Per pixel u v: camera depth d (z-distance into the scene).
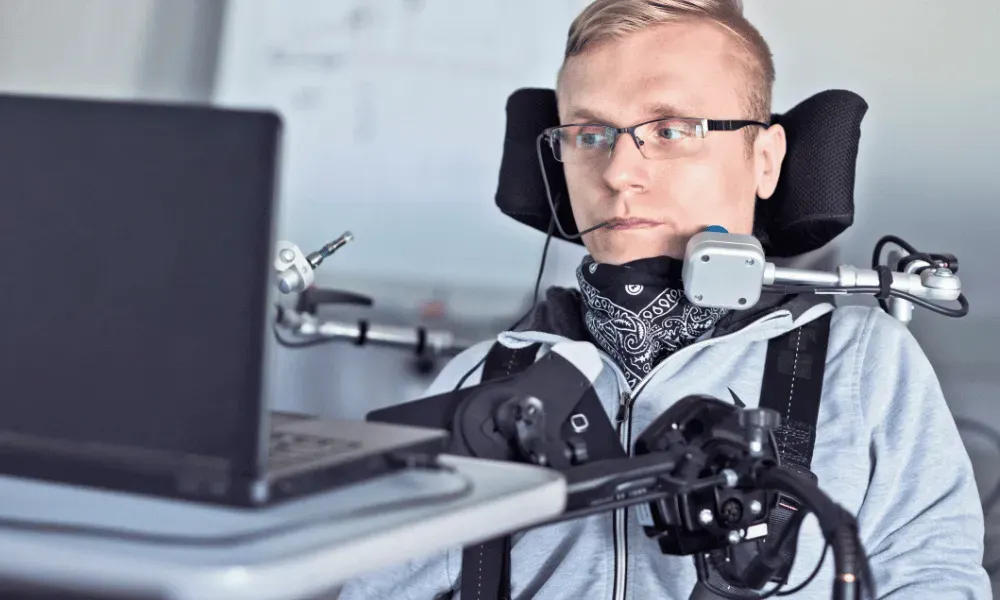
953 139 1.75
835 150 1.34
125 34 2.14
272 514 0.58
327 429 0.75
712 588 0.94
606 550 1.21
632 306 1.26
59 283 0.61
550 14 1.98
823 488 1.17
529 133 1.47
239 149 0.57
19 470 0.62
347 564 0.53
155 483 0.59
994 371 1.71
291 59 2.09
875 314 1.30
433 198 2.02
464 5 2.01
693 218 1.27
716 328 1.30
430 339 1.73
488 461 0.77
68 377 0.61
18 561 0.52
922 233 1.77
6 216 0.62
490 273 1.99
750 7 1.83
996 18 1.73
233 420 0.57
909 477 1.19
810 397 1.21
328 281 2.06
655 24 1.30
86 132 0.60
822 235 1.38
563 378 0.93
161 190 0.59
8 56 2.19
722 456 0.88
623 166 1.26
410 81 2.04
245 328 0.57
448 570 1.27
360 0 2.06
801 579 1.15
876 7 1.77
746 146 1.31
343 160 2.06
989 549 1.66
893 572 1.14
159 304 0.59
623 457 0.88
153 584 0.49
